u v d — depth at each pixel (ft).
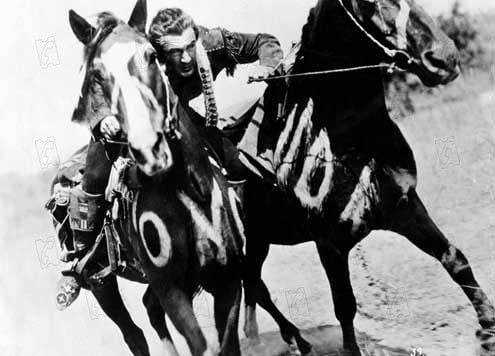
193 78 16.97
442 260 17.24
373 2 16.31
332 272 17.19
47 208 18.12
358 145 16.74
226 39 17.13
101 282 17.87
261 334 17.81
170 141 16.26
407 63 16.56
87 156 17.07
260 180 17.04
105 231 17.26
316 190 16.87
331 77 16.66
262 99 17.13
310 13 16.80
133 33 16.52
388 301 17.69
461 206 17.61
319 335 17.70
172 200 16.42
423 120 17.43
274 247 17.65
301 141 16.87
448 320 17.62
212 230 16.48
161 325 18.21
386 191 16.81
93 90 16.39
